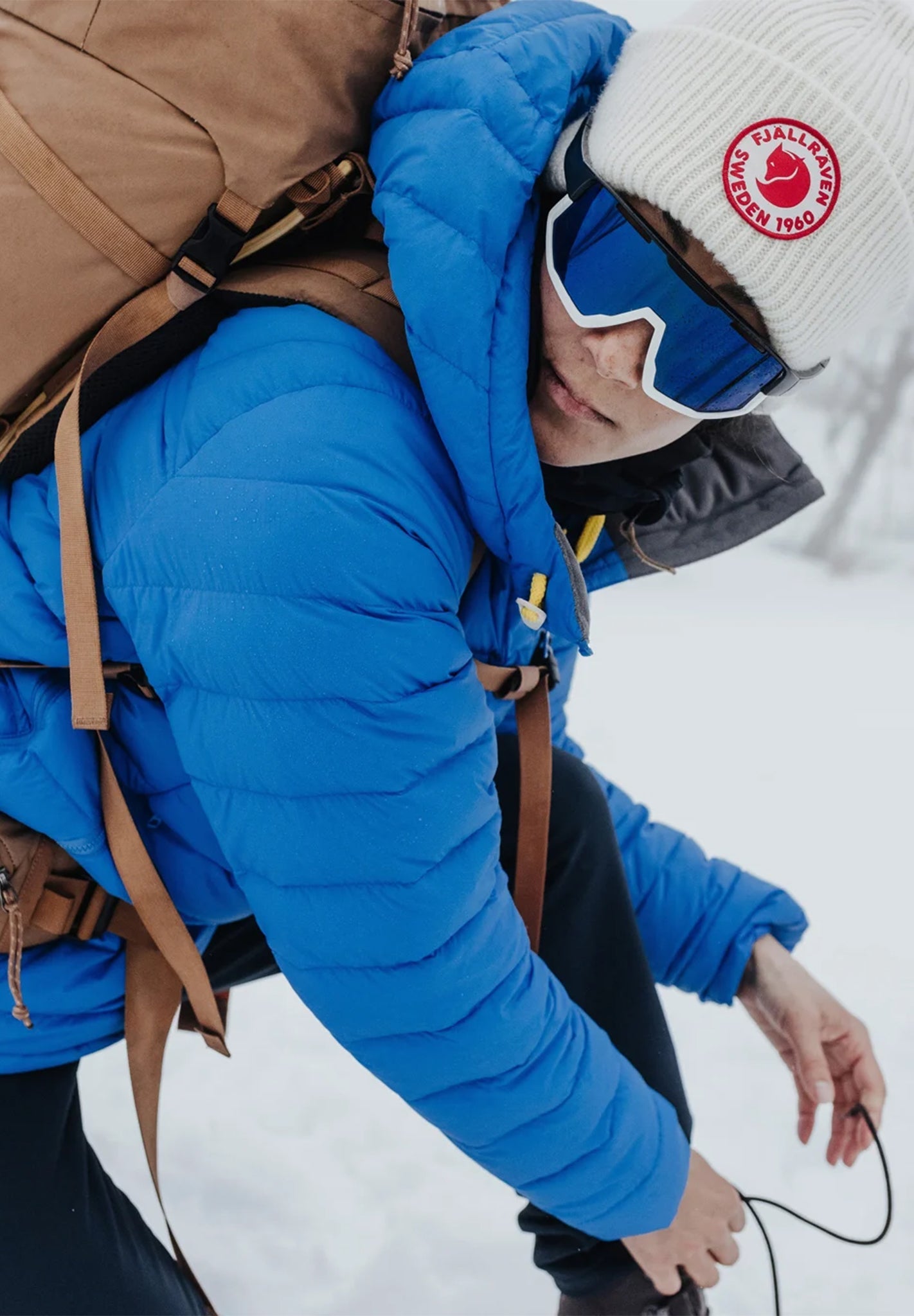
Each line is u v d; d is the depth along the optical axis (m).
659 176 0.77
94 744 0.93
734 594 7.55
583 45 0.85
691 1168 1.05
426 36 0.89
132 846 0.91
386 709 0.79
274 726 0.79
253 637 0.78
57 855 0.95
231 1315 1.39
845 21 0.77
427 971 0.85
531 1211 1.11
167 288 0.84
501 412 0.81
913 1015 2.07
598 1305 1.08
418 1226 1.52
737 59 0.76
